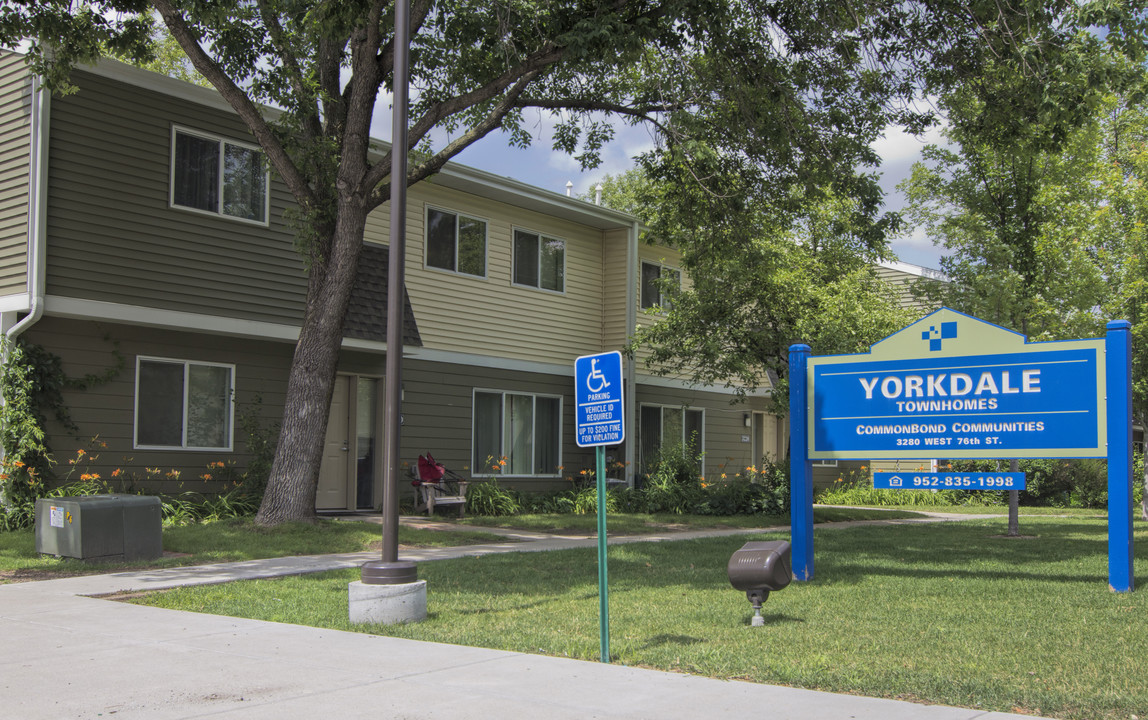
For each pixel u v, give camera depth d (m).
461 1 13.16
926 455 9.74
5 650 6.46
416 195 18.69
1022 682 5.52
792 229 19.86
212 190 15.15
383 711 4.93
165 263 14.35
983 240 17.39
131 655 6.30
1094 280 17.05
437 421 18.83
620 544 13.24
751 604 8.27
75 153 13.43
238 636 6.95
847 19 13.33
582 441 6.54
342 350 17.19
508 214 20.69
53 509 10.95
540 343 21.28
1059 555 12.19
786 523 17.98
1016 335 9.39
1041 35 11.77
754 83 14.17
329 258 13.83
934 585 9.46
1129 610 7.94
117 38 13.53
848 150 14.70
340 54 14.30
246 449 15.79
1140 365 17.11
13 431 12.97
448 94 15.43
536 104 14.77
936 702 5.16
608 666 5.99
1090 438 9.06
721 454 26.17
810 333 17.84
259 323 15.51
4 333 12.98
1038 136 13.59
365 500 17.91
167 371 14.83
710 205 15.91
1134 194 17.31
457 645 6.65
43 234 12.98
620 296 22.77
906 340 9.92
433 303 18.88
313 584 9.33
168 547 11.83
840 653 6.32
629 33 12.05
